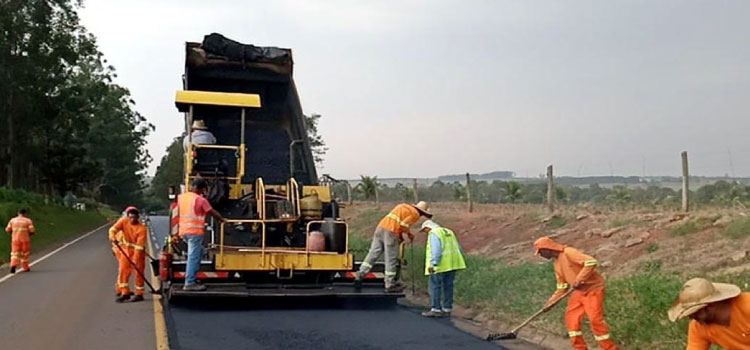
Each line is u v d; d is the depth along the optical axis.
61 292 13.34
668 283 8.94
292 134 13.48
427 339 8.74
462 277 12.54
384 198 34.97
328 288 11.22
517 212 19.20
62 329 9.49
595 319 7.41
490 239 17.09
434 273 10.40
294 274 11.34
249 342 8.55
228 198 11.66
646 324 7.95
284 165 13.10
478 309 10.80
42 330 9.43
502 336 8.63
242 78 13.95
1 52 40.50
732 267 9.87
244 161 12.34
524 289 10.82
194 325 9.69
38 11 41.47
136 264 12.17
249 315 10.49
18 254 17.44
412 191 28.38
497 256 14.98
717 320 4.64
